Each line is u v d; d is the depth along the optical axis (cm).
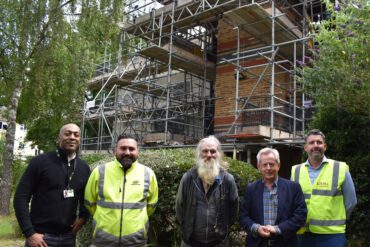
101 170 407
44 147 2347
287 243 391
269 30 1250
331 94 699
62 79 1460
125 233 383
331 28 775
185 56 1551
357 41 619
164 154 658
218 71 1540
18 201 380
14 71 1404
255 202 410
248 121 1297
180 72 1806
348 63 654
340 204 438
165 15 1594
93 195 403
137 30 1739
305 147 469
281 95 1321
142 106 1842
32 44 1352
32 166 395
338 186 437
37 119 1659
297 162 1245
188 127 1655
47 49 1336
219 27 1567
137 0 1728
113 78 1755
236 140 1173
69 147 405
